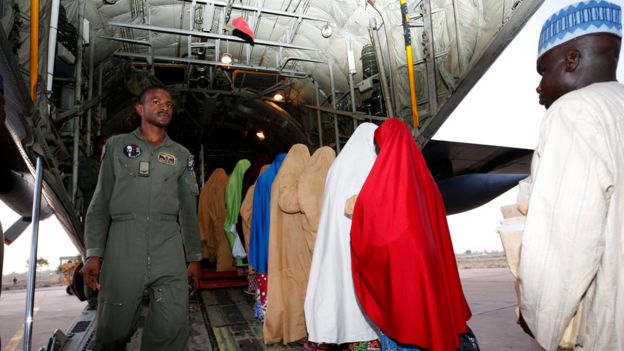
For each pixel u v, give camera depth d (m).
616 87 1.17
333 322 1.97
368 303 1.71
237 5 5.30
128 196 2.09
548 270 1.04
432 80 3.99
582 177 1.03
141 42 5.88
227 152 13.52
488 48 3.20
